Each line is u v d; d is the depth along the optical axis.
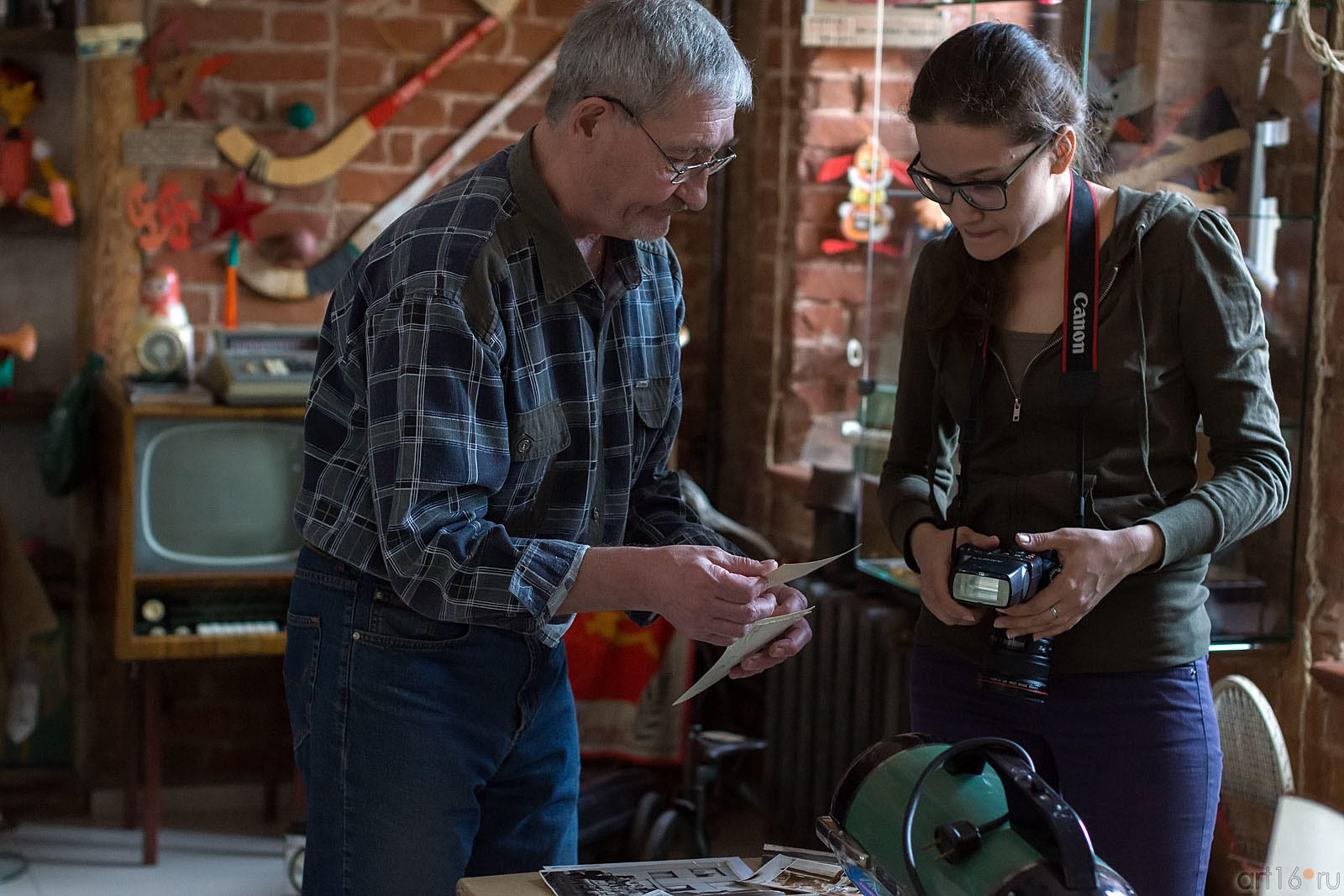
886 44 2.77
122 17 3.42
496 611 1.43
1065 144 1.52
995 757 1.08
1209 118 2.08
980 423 1.63
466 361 1.45
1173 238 1.52
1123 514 1.54
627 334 1.68
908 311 1.76
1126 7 1.97
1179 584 1.54
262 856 3.47
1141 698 1.53
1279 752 2.03
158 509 3.14
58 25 3.45
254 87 3.53
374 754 1.60
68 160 3.57
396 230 1.55
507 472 1.52
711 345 3.89
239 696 3.75
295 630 1.67
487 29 3.63
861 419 2.78
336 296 1.63
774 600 1.43
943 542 1.59
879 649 2.87
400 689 1.59
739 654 1.45
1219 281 1.51
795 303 3.55
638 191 1.48
